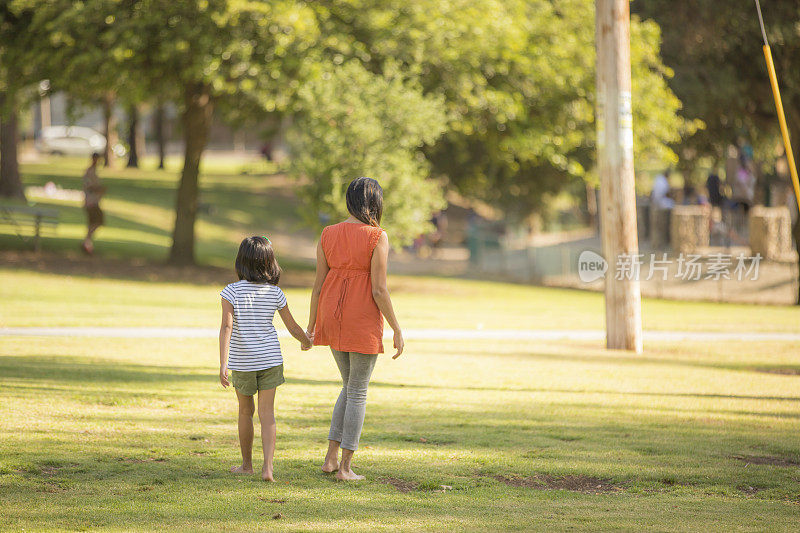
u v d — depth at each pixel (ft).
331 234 31.63
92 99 145.38
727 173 172.04
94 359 60.18
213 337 75.66
